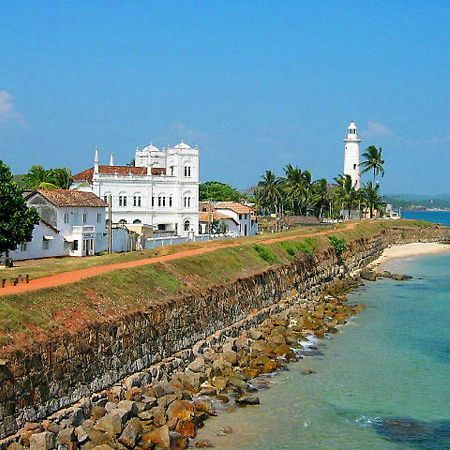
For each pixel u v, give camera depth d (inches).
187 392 1875.0
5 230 3088.1
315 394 1987.0
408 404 1921.8
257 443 1624.0
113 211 5521.7
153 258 2886.3
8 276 2202.3
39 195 4050.2
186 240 4869.6
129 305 2037.4
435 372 2224.4
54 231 4010.8
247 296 2928.2
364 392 2015.3
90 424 1535.4
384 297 3801.7
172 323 2182.6
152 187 5639.8
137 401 1713.8
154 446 1533.0
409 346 2571.4
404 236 7465.6
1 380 1405.0
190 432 1637.6
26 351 1512.1
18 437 1393.9
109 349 1801.2
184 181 5728.3
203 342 2314.2
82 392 1649.9
